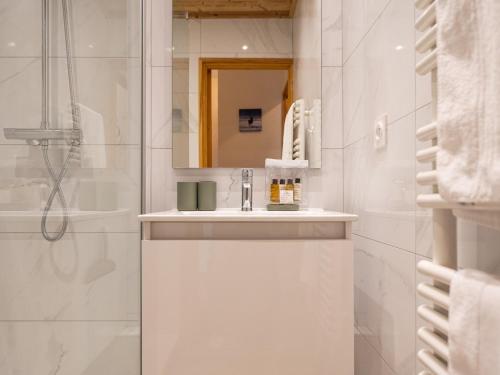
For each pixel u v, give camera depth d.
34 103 1.07
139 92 1.35
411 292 0.90
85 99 1.16
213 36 1.52
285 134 1.52
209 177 1.52
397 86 0.98
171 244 1.01
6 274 1.04
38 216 1.08
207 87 1.52
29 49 1.07
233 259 1.01
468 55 0.49
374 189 1.16
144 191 1.39
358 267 1.34
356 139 1.34
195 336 1.00
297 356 1.00
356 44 1.33
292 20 1.52
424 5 0.69
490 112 0.44
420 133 0.67
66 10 1.13
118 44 1.25
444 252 0.65
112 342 1.17
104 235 1.19
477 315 0.46
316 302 1.01
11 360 1.03
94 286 1.15
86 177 1.16
